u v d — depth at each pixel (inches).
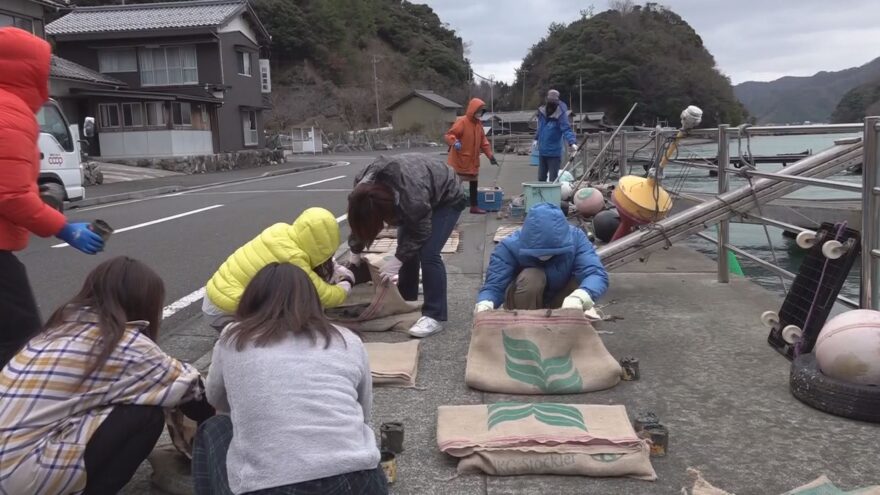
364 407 91.3
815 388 128.9
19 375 88.0
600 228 298.7
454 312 200.1
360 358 89.1
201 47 1245.7
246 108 1405.0
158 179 882.1
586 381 140.3
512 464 108.2
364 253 272.8
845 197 504.1
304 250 154.9
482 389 141.9
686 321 188.4
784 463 110.7
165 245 338.6
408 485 106.7
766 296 214.1
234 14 1301.7
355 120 2901.1
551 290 166.2
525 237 160.4
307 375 81.2
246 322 85.0
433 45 3747.5
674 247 308.0
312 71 2935.5
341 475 77.1
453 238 322.0
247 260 154.3
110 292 94.4
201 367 161.3
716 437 120.3
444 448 111.0
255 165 1315.2
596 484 106.0
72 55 1236.5
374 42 3425.2
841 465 109.3
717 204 206.4
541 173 422.3
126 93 1053.2
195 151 1173.7
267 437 77.1
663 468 110.3
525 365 143.6
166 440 122.6
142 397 92.7
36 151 115.4
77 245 119.4
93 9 1327.5
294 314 85.1
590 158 576.1
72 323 92.4
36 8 946.7
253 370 80.4
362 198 164.1
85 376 89.0
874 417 122.7
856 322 127.6
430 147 2476.6
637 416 127.7
